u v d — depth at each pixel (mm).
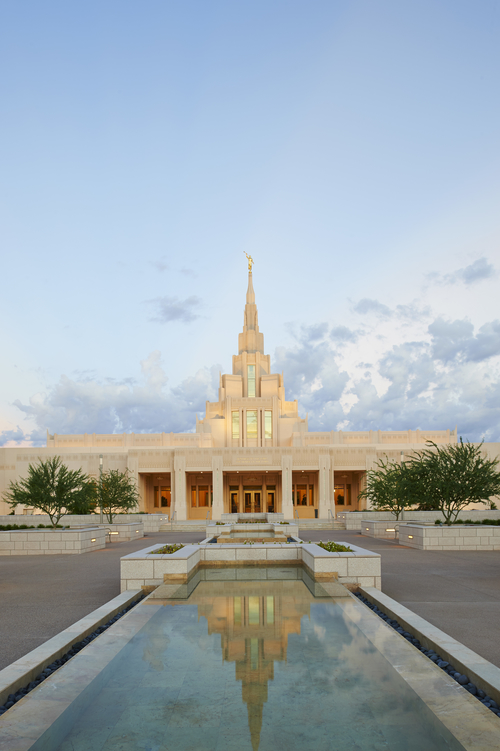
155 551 12727
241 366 74062
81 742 4191
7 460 56000
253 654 6375
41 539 21578
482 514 31688
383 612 9055
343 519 42812
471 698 5043
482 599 10445
